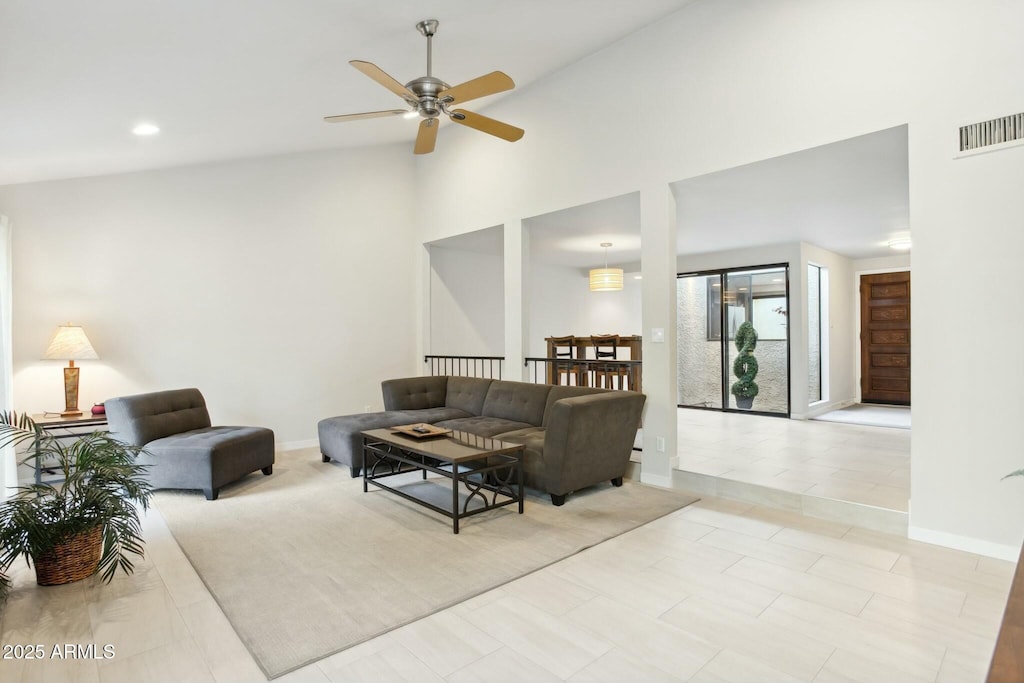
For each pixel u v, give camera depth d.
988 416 2.88
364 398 6.52
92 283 4.86
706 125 4.02
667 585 2.61
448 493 4.19
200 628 2.26
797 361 7.11
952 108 2.97
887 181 4.23
